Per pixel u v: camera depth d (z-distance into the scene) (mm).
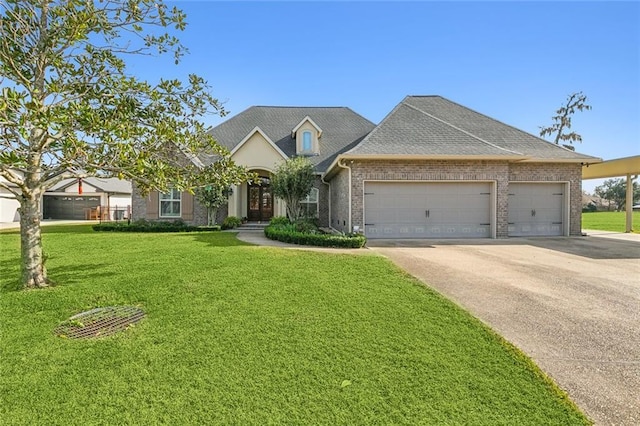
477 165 13828
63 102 6184
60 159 5281
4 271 7562
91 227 18578
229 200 18188
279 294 5758
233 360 3660
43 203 30844
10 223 25438
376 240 13328
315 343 4039
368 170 13539
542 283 6824
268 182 19641
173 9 6629
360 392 3100
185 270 7262
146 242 11578
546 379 3320
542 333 4438
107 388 3186
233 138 20391
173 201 18109
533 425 2709
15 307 5270
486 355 3770
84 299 5590
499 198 13906
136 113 6699
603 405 2980
